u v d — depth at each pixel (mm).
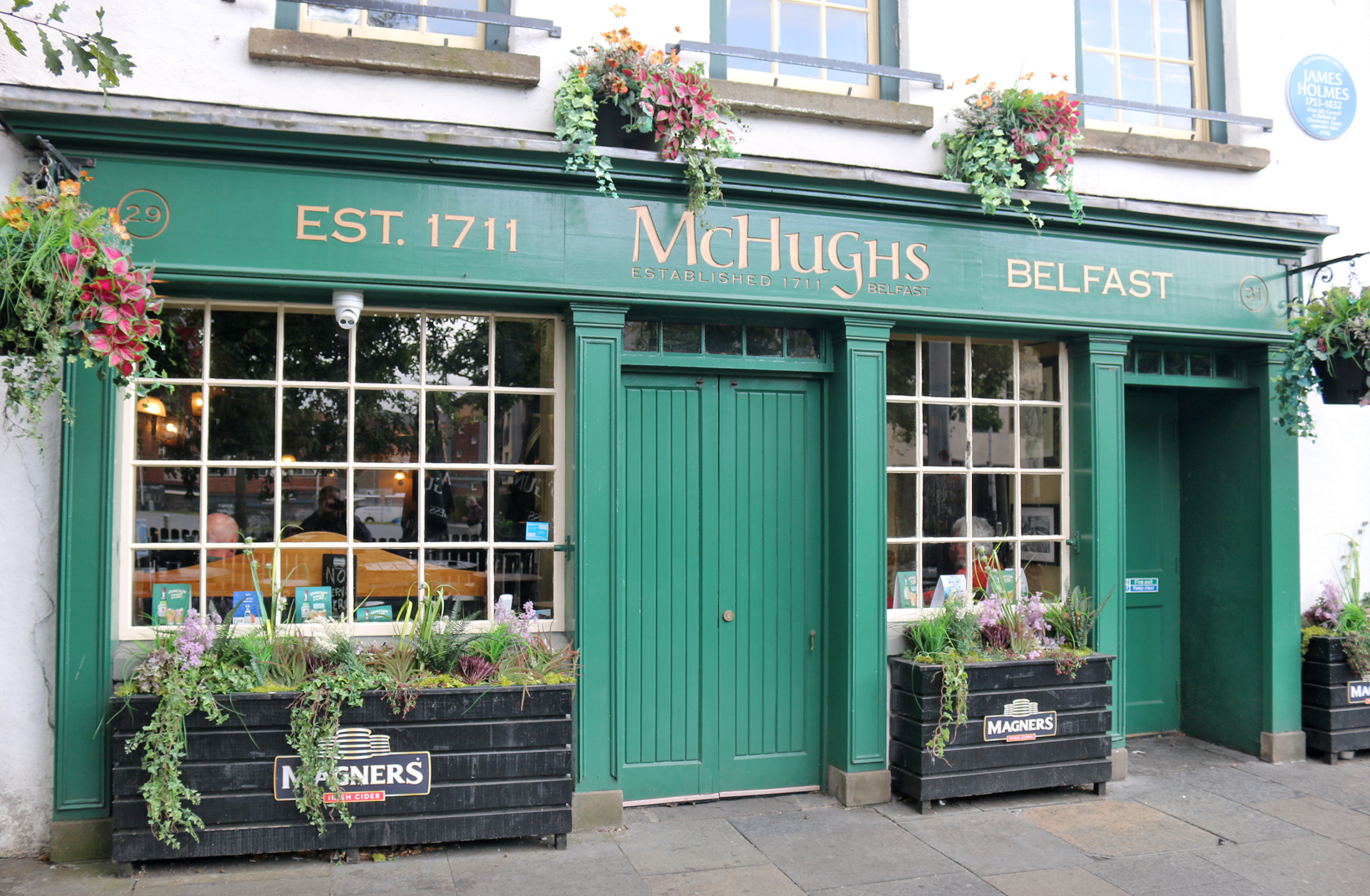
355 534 4250
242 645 3803
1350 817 4602
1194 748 5777
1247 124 5586
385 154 4012
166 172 3852
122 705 3629
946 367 5156
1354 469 5801
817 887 3727
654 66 4246
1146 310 5242
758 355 4785
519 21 4234
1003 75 5172
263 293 4074
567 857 3973
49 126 3684
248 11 4051
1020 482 5262
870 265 4727
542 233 4250
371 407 4289
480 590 4383
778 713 4809
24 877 3613
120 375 3342
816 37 5023
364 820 3809
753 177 4484
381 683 3801
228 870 3736
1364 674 5543
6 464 3807
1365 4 5938
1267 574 5527
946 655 4621
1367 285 5812
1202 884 3816
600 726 4324
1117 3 5656
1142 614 6016
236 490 4117
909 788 4613
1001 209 4887
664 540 4648
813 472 4883
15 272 3068
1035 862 4008
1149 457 6051
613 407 4348
